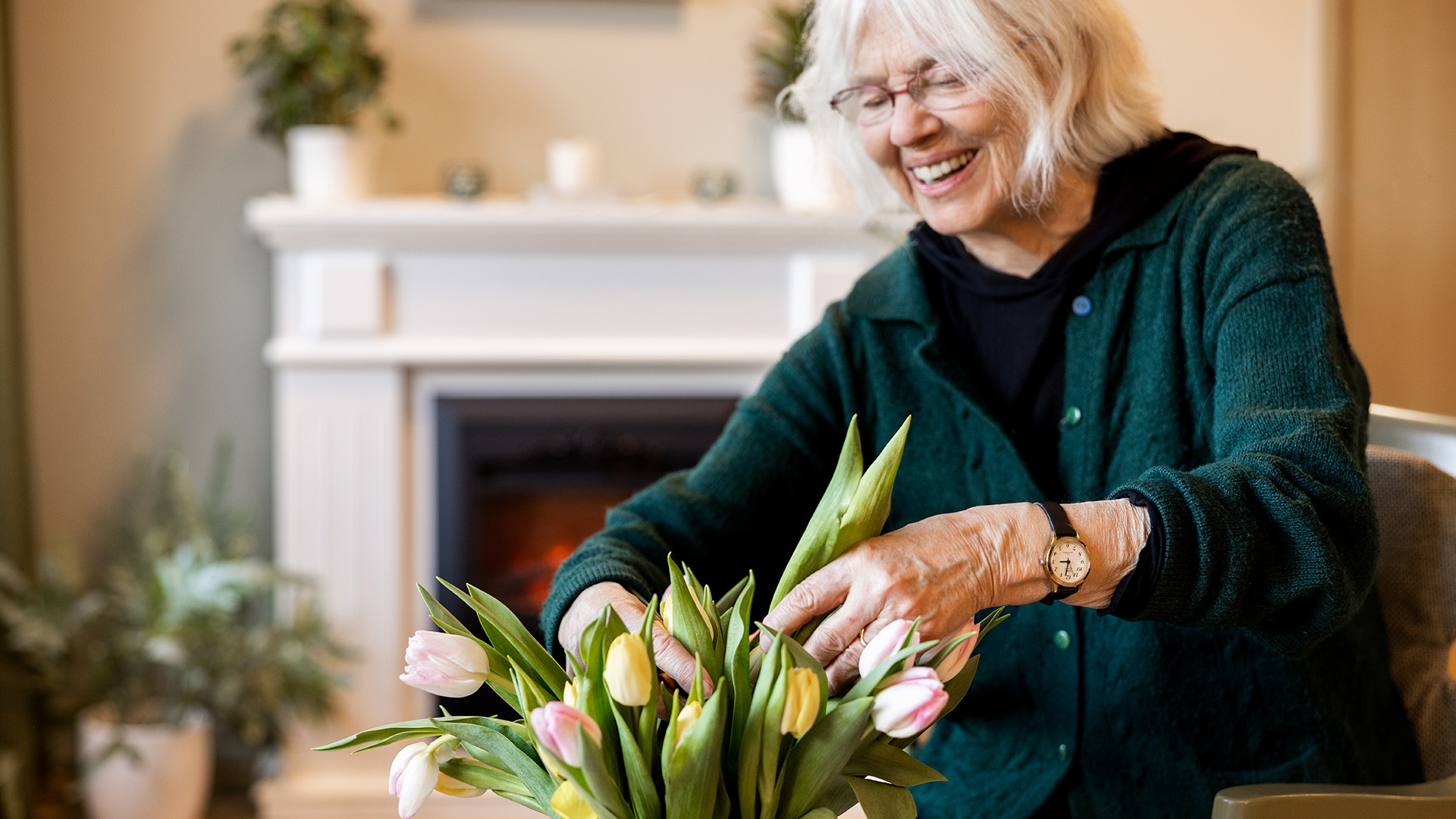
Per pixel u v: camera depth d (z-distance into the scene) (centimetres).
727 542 113
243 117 307
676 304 300
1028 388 109
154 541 280
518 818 286
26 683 281
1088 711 103
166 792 269
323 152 290
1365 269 327
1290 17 321
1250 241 95
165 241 309
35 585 298
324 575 296
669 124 318
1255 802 82
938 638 73
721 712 63
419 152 315
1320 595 80
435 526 302
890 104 102
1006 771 107
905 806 67
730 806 66
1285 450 83
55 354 309
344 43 284
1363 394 94
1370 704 105
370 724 297
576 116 316
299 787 290
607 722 65
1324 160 321
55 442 310
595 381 303
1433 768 106
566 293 298
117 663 280
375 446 296
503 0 312
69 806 294
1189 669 100
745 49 317
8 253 289
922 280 112
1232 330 93
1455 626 106
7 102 292
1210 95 322
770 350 302
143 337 310
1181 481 80
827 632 74
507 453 302
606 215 291
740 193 320
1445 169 324
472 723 70
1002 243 107
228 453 313
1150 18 321
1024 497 105
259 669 275
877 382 114
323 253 290
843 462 77
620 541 106
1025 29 97
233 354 312
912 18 97
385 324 295
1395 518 108
